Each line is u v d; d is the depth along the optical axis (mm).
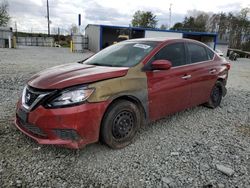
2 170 2639
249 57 44156
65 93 2758
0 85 6586
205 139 3695
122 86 3133
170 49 4031
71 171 2697
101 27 31109
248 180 2654
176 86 3936
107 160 2959
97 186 2465
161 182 2566
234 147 3453
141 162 2945
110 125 3070
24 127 3127
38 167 2738
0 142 3234
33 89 2961
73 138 2785
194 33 33750
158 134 3807
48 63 13203
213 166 2912
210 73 4824
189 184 2551
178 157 3096
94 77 2951
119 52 4008
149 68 3545
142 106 3451
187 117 4707
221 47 40625
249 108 5602
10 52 21062
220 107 5535
